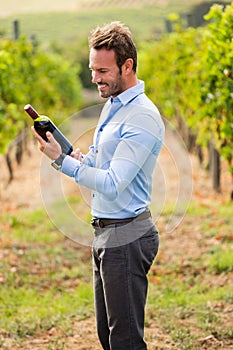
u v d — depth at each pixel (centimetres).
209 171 1750
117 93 470
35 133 467
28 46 1902
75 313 784
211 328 701
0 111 1292
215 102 1021
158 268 984
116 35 452
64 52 3775
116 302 480
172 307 790
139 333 488
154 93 2112
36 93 2003
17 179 1945
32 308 816
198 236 1148
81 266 1014
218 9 949
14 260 1039
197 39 1540
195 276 945
